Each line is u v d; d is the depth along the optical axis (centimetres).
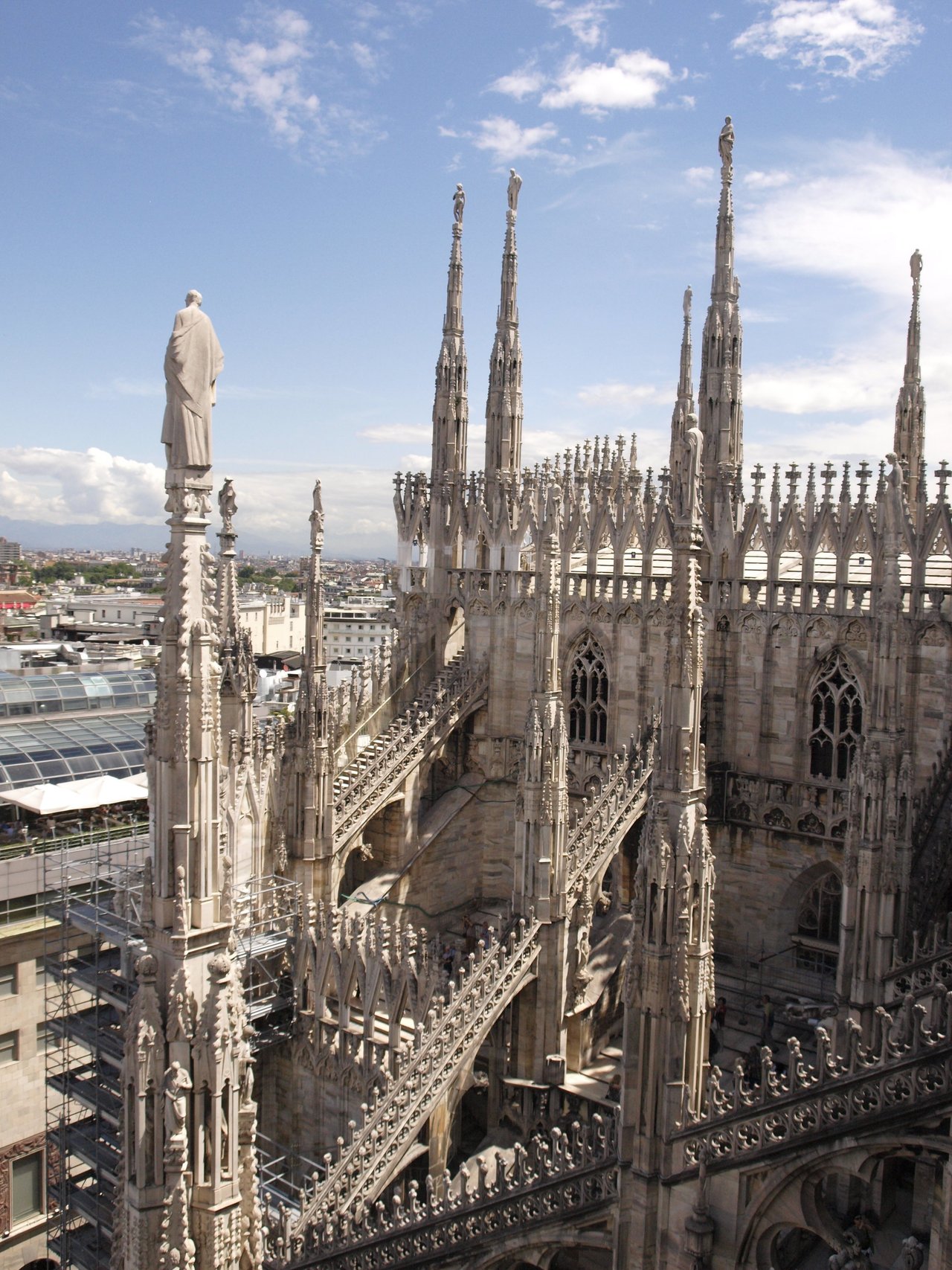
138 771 5781
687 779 2128
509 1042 3562
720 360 4647
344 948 3419
